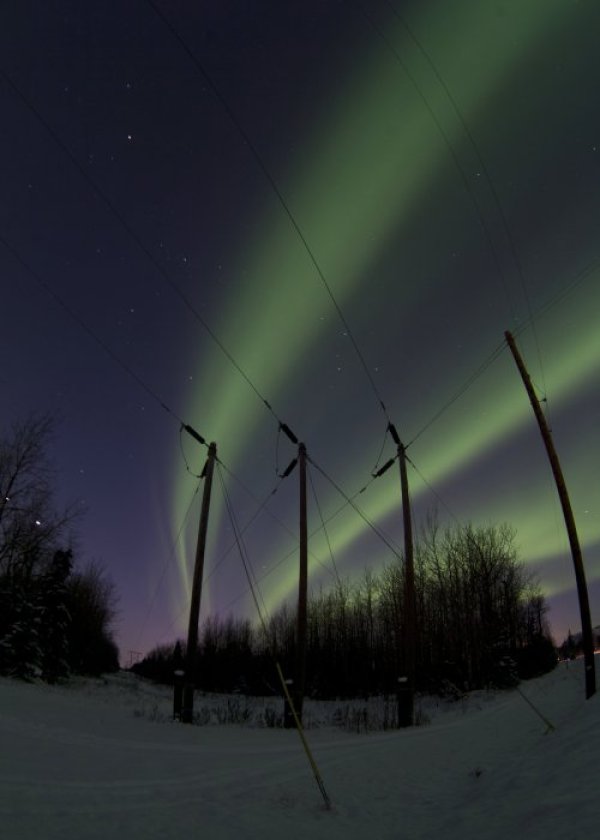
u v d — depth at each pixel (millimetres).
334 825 7891
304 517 26625
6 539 40250
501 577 47219
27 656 35312
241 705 36250
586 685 16141
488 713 19797
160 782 9125
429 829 7715
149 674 82438
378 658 50281
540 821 6449
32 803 6984
